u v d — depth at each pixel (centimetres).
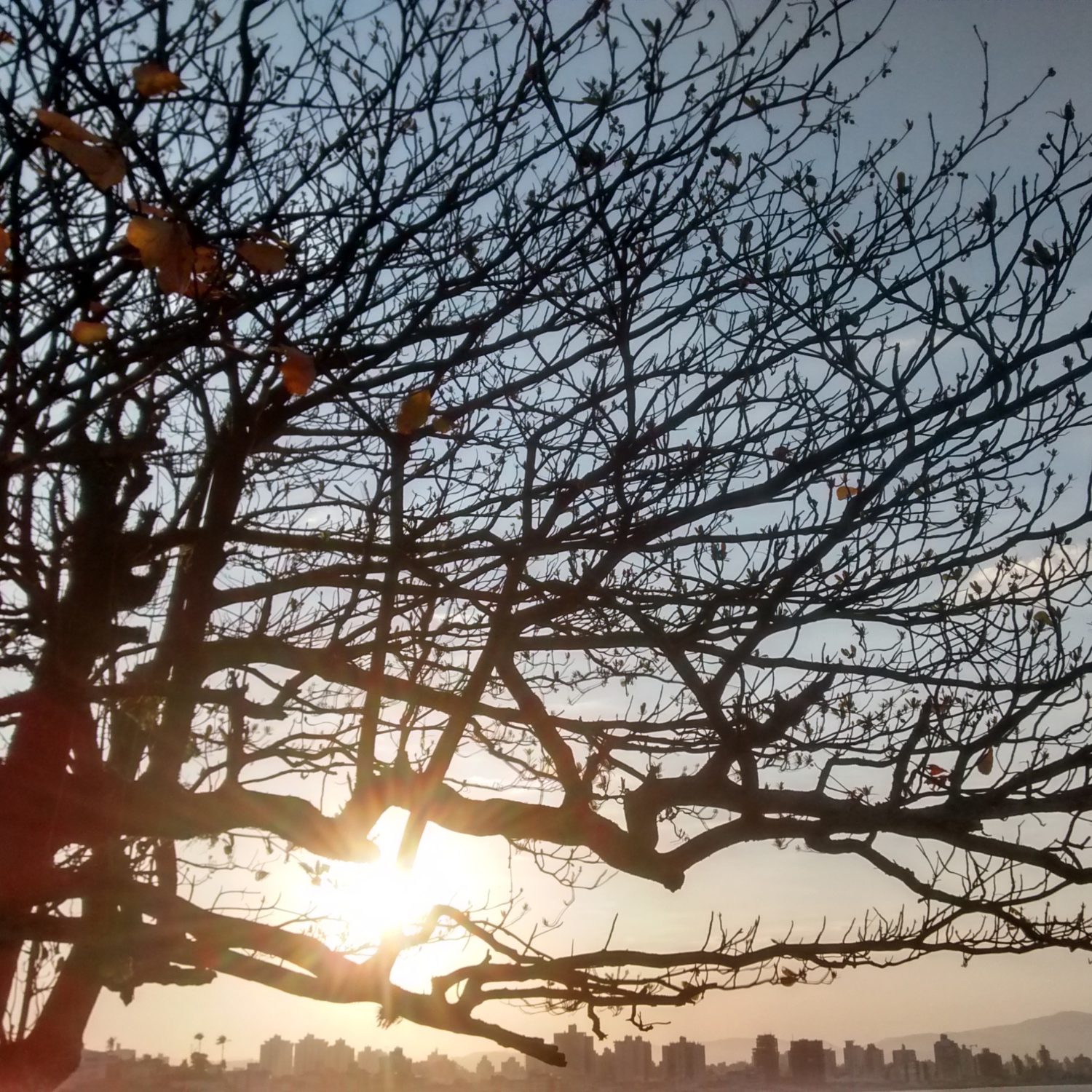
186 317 369
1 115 362
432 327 459
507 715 523
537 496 456
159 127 384
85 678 468
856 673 472
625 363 440
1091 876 459
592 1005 454
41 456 376
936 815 466
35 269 352
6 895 421
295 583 498
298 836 439
